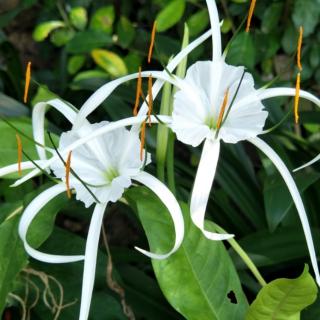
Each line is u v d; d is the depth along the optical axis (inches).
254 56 46.6
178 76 28.5
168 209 26.6
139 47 48.9
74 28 49.2
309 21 45.8
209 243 28.5
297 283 26.3
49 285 33.7
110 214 47.6
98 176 28.1
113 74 46.3
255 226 39.0
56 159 27.3
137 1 52.4
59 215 47.6
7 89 48.7
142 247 40.1
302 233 36.2
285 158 36.2
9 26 54.4
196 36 47.7
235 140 27.0
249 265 29.5
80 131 27.9
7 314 36.1
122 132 27.9
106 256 34.5
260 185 44.0
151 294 36.6
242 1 45.4
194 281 28.3
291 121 39.7
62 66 49.9
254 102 27.5
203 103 27.6
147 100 27.6
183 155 49.3
